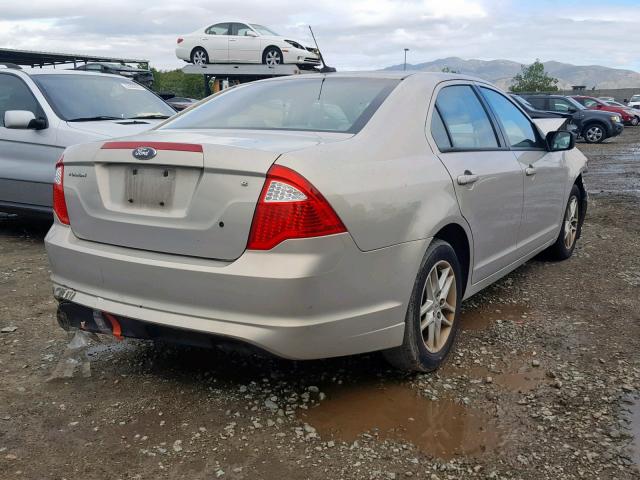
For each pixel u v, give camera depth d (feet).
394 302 9.98
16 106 21.21
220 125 11.65
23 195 20.54
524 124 16.22
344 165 9.36
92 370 11.35
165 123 12.66
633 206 29.89
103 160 9.89
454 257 11.59
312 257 8.66
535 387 10.94
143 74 54.85
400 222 9.91
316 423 9.64
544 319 14.34
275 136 10.23
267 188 8.65
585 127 76.89
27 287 16.17
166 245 9.36
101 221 10.00
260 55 52.44
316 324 8.91
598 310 14.99
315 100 11.77
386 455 8.83
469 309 15.01
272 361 11.76
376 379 11.12
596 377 11.32
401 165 10.36
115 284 9.82
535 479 8.34
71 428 9.37
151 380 10.97
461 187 11.66
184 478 8.24
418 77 12.36
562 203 18.01
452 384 11.02
